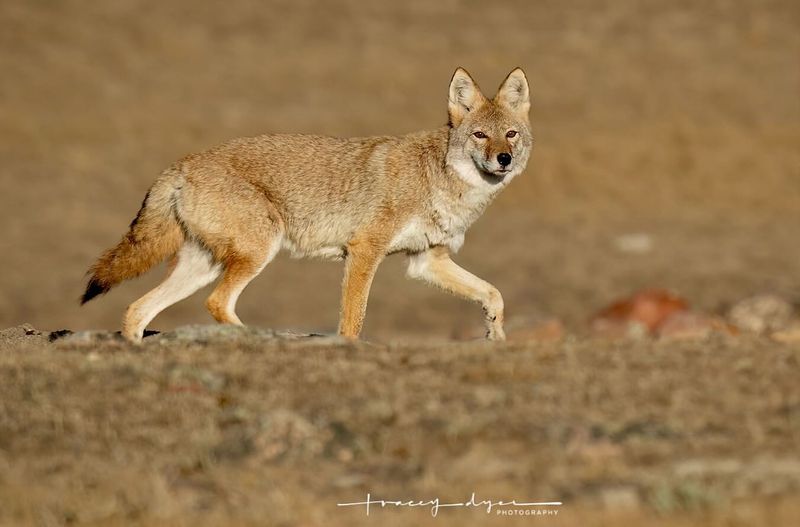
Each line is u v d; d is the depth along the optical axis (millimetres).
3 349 29031
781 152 106438
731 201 97188
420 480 21016
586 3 150000
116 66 125688
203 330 28922
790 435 21938
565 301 69312
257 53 132000
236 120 112625
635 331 46594
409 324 64750
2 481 21172
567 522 19109
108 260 32312
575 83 123562
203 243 32094
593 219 91188
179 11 142875
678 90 122250
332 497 20594
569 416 22922
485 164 32500
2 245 80938
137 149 105000
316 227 32625
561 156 103062
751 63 131125
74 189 94688
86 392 24547
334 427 22672
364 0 150875
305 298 72312
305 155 32312
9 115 109125
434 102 119875
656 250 81938
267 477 21312
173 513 20109
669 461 21109
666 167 102875
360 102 119312
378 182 32188
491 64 129250
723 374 25219
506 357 26578
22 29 132000
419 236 32812
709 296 69250
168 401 24016
